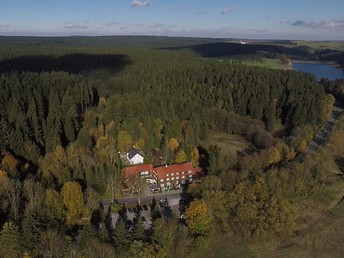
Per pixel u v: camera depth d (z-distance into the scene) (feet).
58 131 412.77
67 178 323.98
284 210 293.64
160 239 264.72
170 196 357.61
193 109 563.89
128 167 385.09
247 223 291.38
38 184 294.87
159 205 338.13
